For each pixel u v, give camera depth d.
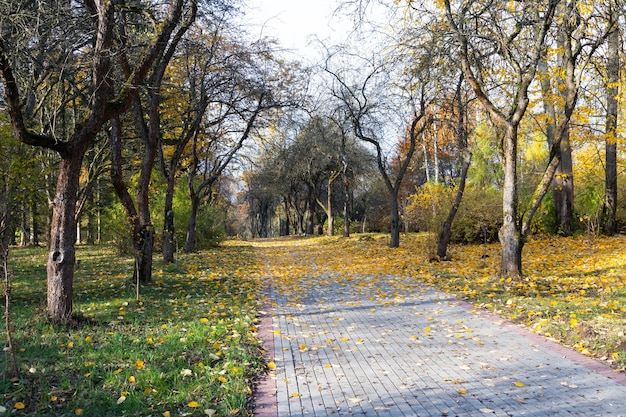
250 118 19.67
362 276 13.04
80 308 8.14
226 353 5.53
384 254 18.95
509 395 4.29
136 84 7.38
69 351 5.42
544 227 19.62
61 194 6.70
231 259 19.17
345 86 20.19
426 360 5.42
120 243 20.61
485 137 23.77
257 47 16.23
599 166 23.80
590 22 10.88
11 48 7.53
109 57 6.98
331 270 14.88
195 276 13.17
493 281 10.50
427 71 12.75
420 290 10.26
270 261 18.91
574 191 21.75
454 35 11.23
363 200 46.19
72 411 3.90
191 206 23.25
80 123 6.78
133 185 21.83
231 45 16.05
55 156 15.34
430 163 38.09
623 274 10.39
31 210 11.59
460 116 15.34
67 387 4.36
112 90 8.10
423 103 17.91
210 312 7.97
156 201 22.73
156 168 23.28
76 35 8.81
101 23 6.91
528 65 11.09
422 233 28.55
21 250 24.31
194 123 16.67
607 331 5.96
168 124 21.09
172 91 16.61
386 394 4.43
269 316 8.12
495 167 25.98
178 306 8.57
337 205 49.00
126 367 4.93
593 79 12.88
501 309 7.86
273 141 29.00
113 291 10.34
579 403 4.04
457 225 20.05
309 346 6.19
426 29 11.96
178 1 7.77
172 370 4.93
